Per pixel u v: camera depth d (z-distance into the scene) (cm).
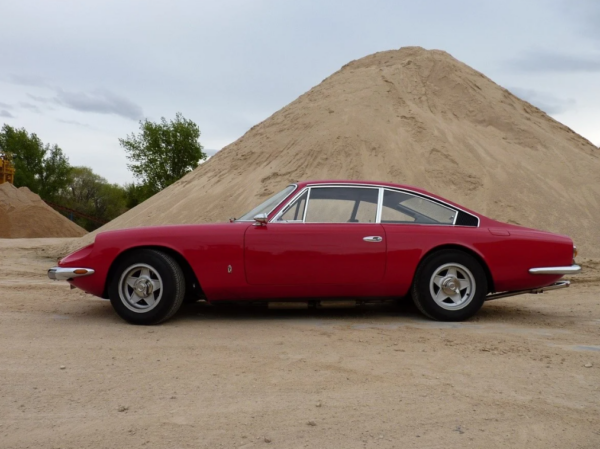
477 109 2133
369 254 501
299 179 1756
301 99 2411
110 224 2114
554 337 457
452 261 511
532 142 1973
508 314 577
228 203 1764
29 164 5988
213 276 494
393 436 253
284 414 278
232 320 520
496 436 255
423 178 1673
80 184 6738
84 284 500
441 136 1897
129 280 498
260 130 2286
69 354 387
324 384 323
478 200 1588
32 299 646
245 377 336
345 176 1712
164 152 4669
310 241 498
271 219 514
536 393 312
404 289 512
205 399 298
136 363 365
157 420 269
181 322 508
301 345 416
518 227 532
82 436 251
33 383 323
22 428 259
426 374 344
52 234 3688
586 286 845
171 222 1803
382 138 1875
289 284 499
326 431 258
